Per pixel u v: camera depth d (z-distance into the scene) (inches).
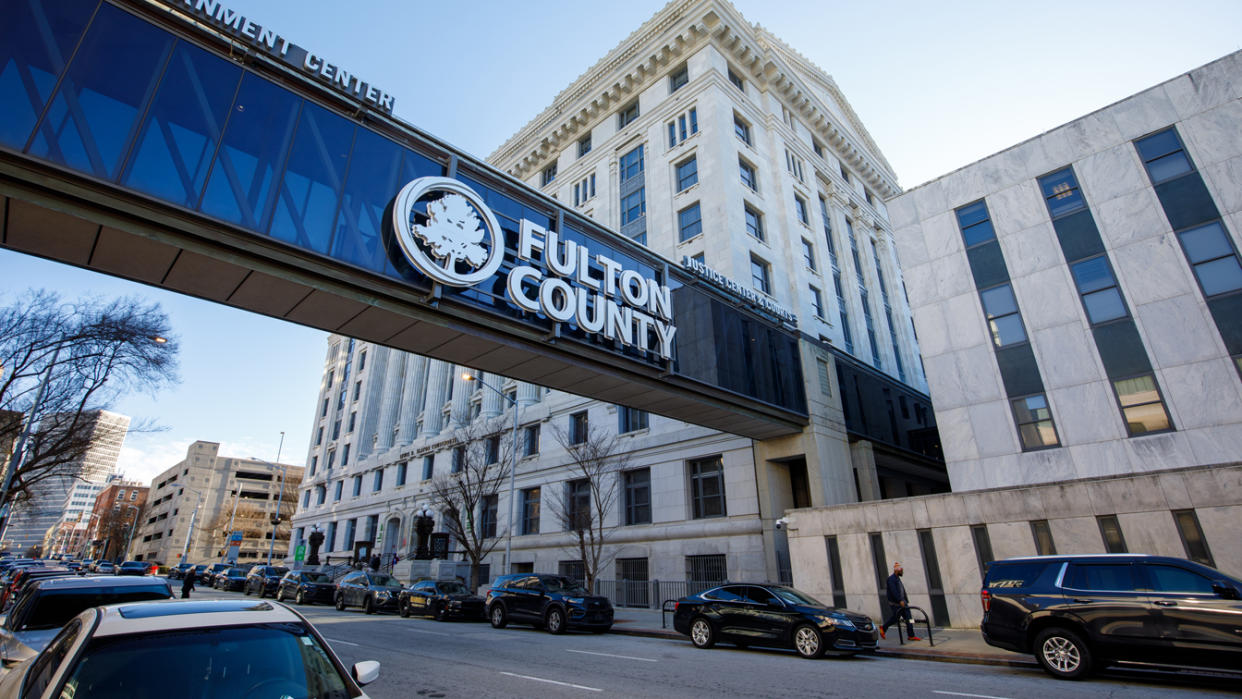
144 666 146.7
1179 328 672.4
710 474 1046.4
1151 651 353.1
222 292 472.4
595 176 1508.4
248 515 4057.6
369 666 179.2
